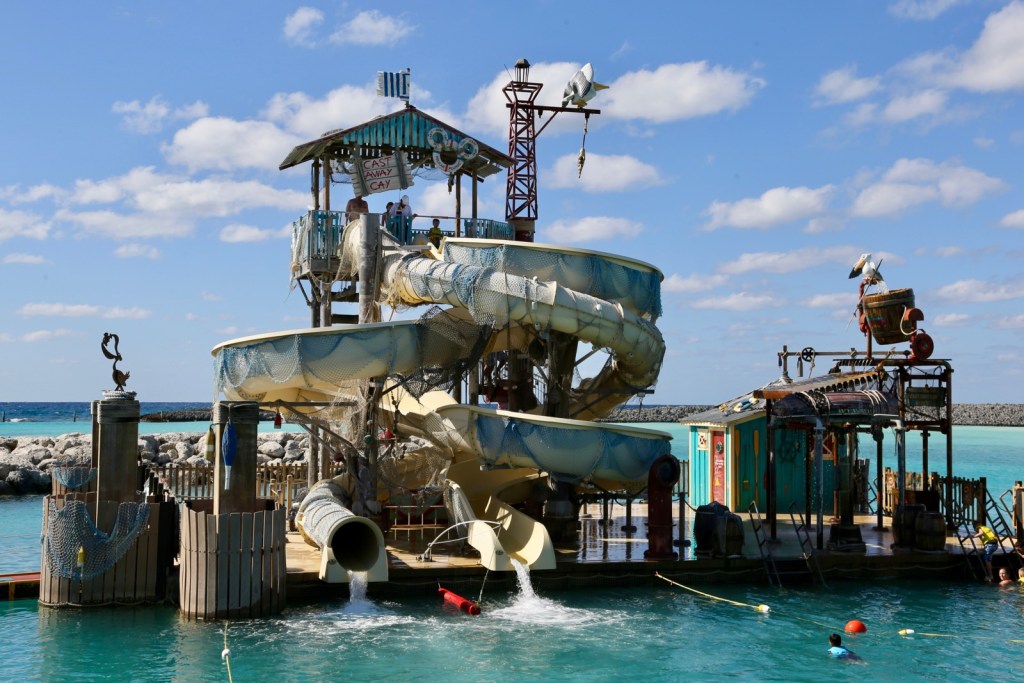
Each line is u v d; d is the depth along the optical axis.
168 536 19.41
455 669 15.68
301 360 22.00
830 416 23.05
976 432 134.25
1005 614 19.50
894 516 23.77
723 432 29.69
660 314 26.55
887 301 26.88
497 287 23.03
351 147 29.73
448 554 21.86
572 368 26.14
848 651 16.88
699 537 22.31
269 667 15.62
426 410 24.00
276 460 52.34
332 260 28.36
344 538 22.36
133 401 19.55
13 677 15.09
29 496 42.47
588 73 31.88
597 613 19.19
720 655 16.67
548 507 23.91
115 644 16.73
